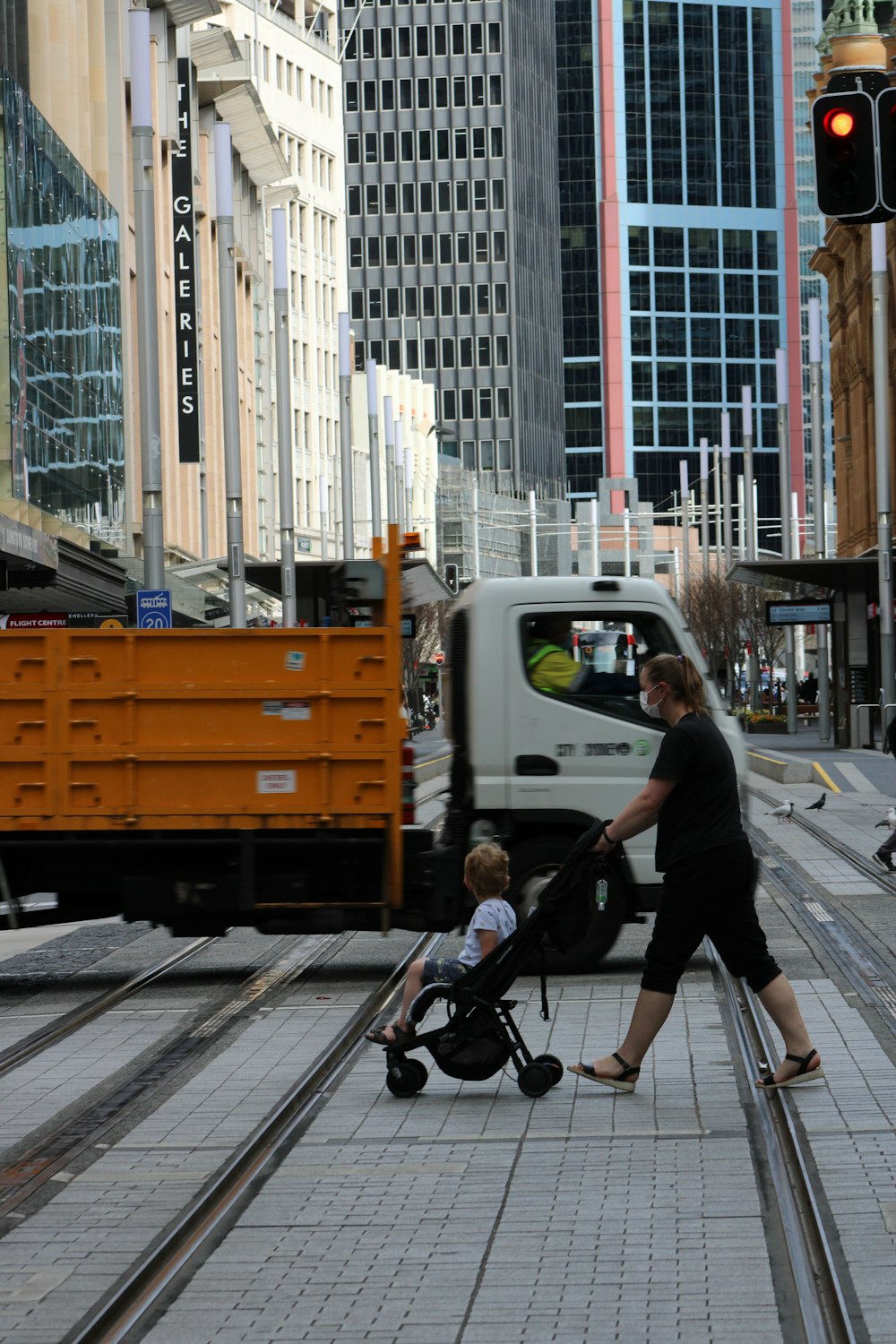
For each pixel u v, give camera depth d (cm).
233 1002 3959
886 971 4028
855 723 16350
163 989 4191
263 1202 2306
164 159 17925
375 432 19150
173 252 16838
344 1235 2144
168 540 18350
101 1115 2858
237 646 3969
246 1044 3441
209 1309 1886
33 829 3969
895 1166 2356
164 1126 2762
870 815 9169
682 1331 1766
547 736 4200
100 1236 2172
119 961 4725
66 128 14862
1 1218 2264
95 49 15900
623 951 4569
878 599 15450
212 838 3978
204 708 3969
